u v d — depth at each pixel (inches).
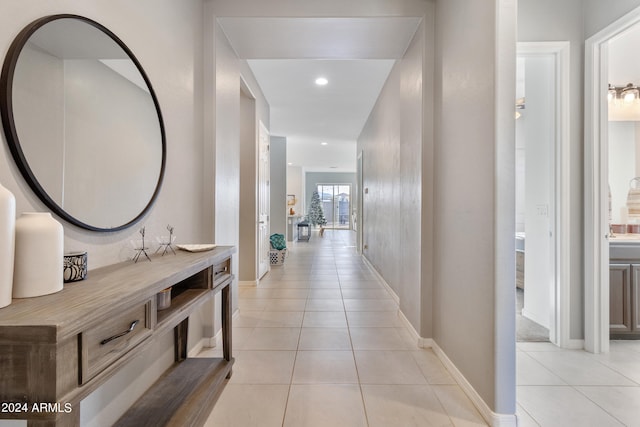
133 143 59.3
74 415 29.4
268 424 60.8
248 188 167.2
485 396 63.1
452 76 79.5
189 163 84.2
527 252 120.2
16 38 37.5
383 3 91.8
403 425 60.8
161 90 70.3
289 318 119.1
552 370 81.9
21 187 38.4
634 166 128.8
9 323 27.0
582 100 93.1
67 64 44.6
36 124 39.9
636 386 74.5
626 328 98.9
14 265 33.4
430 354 90.2
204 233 93.1
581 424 61.2
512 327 59.5
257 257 170.4
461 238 74.3
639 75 119.9
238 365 83.3
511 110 59.4
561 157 94.0
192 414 57.2
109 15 53.6
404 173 115.4
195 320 87.7
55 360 27.0
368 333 105.1
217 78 95.0
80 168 46.9
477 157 66.6
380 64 144.0
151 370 66.8
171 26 74.7
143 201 62.2
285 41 105.6
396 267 139.9
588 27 91.4
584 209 93.2
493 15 60.3
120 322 36.0
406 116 112.3
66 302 32.5
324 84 166.7
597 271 91.4
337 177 608.1
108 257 53.6
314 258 261.7
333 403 67.4
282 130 263.1
